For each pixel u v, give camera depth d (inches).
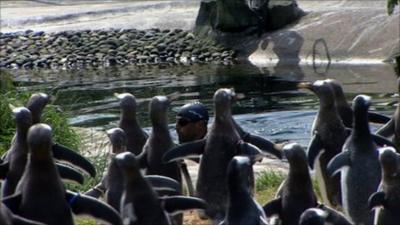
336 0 1697.8
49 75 1429.6
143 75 1378.0
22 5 2060.8
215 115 458.3
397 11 1488.7
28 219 359.3
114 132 446.3
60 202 369.7
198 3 1828.2
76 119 953.5
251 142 474.0
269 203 397.7
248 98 1091.3
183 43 1579.7
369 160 442.6
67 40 1641.2
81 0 2057.1
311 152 485.4
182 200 371.2
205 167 455.2
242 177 354.9
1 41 1668.3
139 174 353.7
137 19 1733.5
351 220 445.4
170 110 995.3
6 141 650.2
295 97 1081.4
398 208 389.4
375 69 1317.7
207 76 1334.9
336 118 492.4
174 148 456.8
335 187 478.3
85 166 453.1
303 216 338.6
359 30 1460.4
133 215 351.3
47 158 369.4
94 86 1266.0
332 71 1325.0
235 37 1566.2
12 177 428.5
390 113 910.4
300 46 1476.4
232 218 352.2
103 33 1656.0
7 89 842.2
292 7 1551.4
